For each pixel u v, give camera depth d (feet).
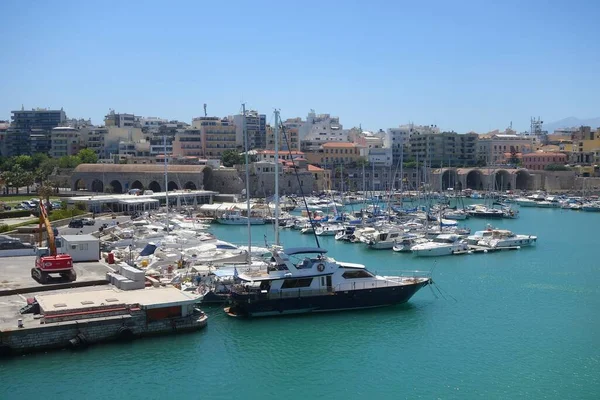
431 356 188.34
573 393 164.35
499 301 248.73
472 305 241.76
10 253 278.67
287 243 406.41
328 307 223.51
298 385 168.25
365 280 228.84
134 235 357.20
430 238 392.27
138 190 649.20
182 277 241.14
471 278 292.81
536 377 173.78
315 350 191.21
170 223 438.81
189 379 169.17
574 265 327.88
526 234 467.93
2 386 159.84
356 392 164.86
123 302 191.31
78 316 182.29
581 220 583.17
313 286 222.69
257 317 216.13
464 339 202.69
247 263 264.93
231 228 495.41
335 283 225.76
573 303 246.47
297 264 228.84
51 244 227.81
